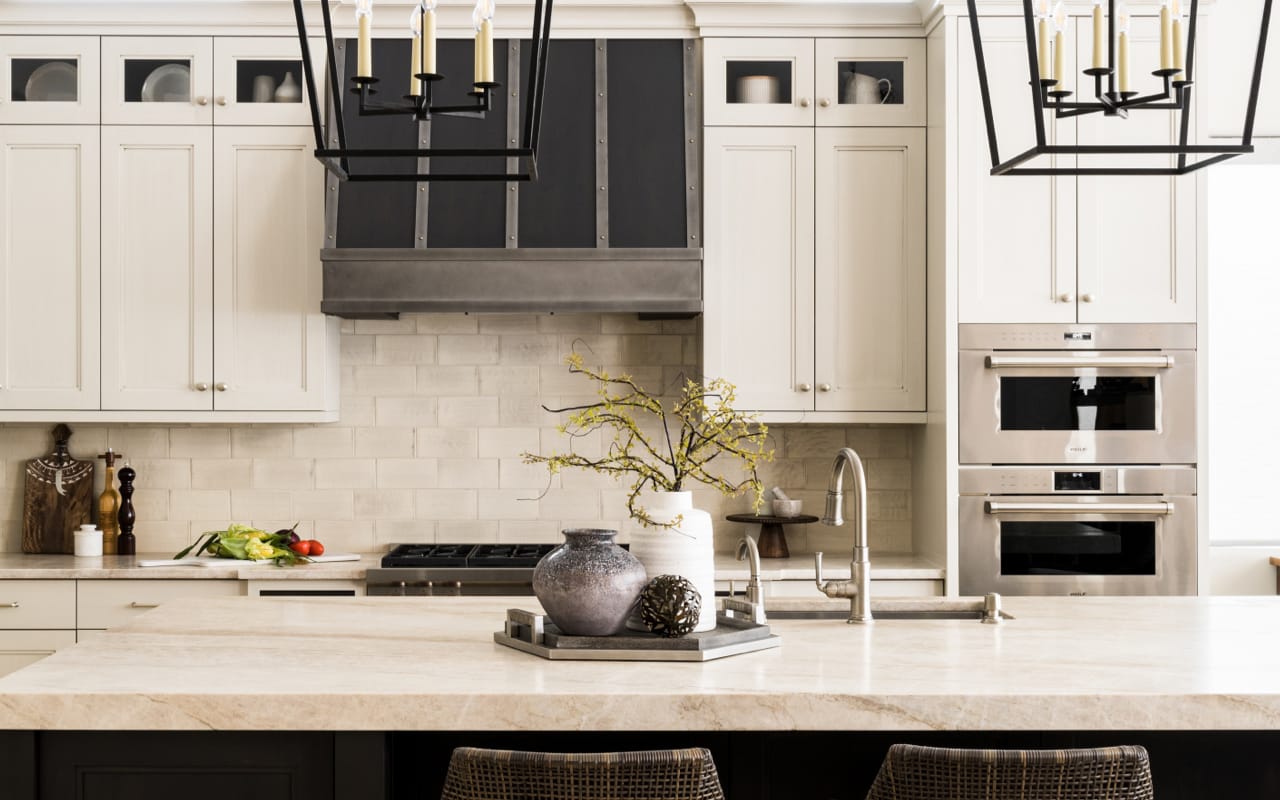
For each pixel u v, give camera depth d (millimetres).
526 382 5086
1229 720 2125
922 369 4715
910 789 1968
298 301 4684
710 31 4727
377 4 4688
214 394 4680
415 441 5070
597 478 5082
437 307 4551
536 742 2506
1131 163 4480
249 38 4707
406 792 2498
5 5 4641
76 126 4680
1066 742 2508
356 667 2359
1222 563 5133
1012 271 4504
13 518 5027
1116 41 2328
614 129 4719
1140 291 4508
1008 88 4500
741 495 5086
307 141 4691
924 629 2807
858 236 4723
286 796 2238
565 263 4570
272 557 4609
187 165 4691
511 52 4766
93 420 4672
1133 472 4488
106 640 2648
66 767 2236
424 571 4395
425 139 4664
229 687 2174
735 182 4723
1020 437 4484
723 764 2510
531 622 2535
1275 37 5004
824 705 2121
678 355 5082
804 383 4703
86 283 4672
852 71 4742
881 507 5094
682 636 2469
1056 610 3088
